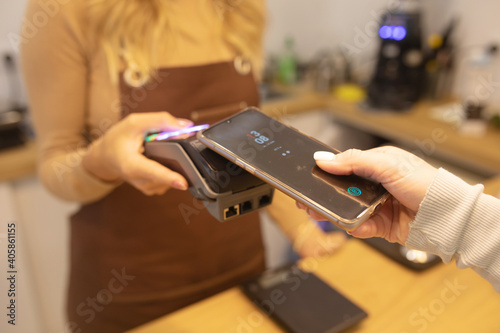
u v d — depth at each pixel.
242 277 0.92
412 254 0.74
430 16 1.84
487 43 1.65
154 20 0.79
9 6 1.40
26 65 0.74
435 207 0.45
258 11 0.89
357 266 0.74
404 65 1.65
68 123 0.77
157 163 0.55
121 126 0.59
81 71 0.77
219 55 0.87
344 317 0.61
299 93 1.88
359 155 0.46
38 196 1.31
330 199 0.43
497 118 1.49
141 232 0.84
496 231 0.44
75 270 0.92
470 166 1.42
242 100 0.89
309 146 0.49
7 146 1.27
